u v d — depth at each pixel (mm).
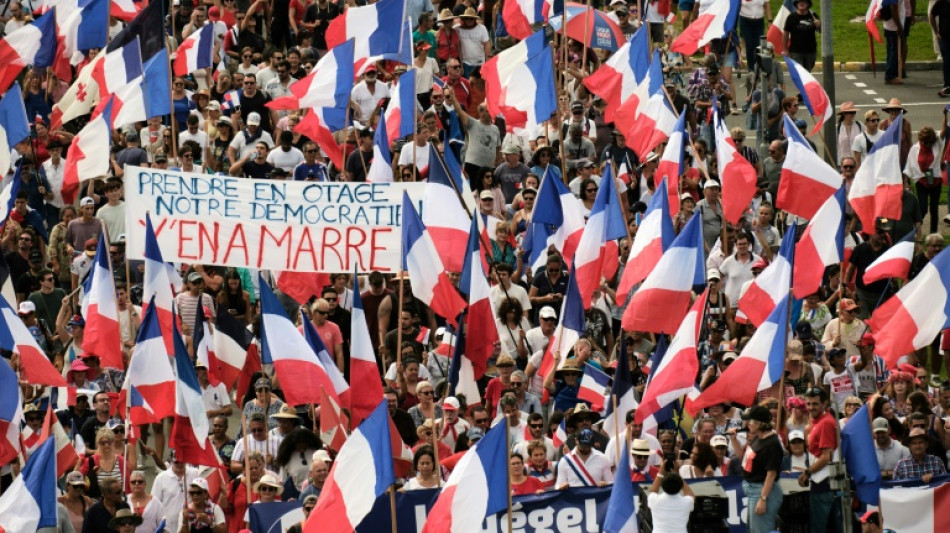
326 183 37406
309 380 33875
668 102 44562
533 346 38844
